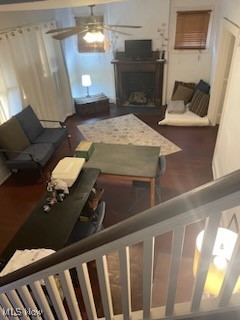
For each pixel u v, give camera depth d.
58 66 5.69
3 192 3.86
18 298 1.20
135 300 2.10
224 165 3.18
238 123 2.64
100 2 1.50
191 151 4.54
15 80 4.25
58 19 5.47
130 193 3.65
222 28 4.29
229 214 2.49
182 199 0.61
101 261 0.85
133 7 5.51
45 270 0.94
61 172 2.76
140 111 6.31
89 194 2.67
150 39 5.78
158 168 3.21
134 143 4.91
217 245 1.24
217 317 0.82
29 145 4.26
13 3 1.39
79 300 2.06
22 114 4.34
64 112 6.16
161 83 6.16
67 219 2.36
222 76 4.83
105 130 5.49
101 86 6.80
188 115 5.54
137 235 0.72
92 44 6.11
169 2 5.32
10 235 3.12
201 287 0.79
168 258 2.00
